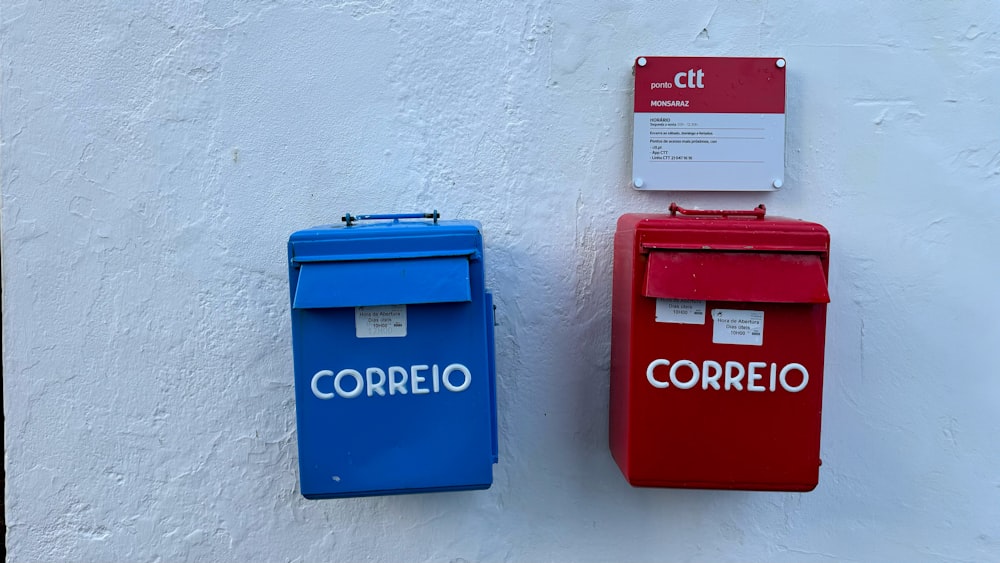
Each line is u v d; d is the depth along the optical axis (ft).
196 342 5.49
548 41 5.46
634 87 5.39
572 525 5.70
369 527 5.63
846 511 5.65
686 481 4.75
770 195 5.51
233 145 5.45
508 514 5.68
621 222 5.23
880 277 5.54
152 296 5.47
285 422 5.54
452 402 4.64
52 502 5.52
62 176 5.40
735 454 4.70
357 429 4.62
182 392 5.51
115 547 5.57
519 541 5.69
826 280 4.52
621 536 5.72
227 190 5.47
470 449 4.66
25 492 5.50
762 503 5.67
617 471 5.67
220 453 5.54
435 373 4.61
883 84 5.48
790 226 4.56
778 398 4.66
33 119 5.37
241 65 5.42
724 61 5.36
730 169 5.40
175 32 5.38
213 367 5.51
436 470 4.66
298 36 5.43
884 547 5.65
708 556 5.72
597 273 5.56
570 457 5.66
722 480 4.73
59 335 5.45
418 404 4.63
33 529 5.53
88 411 5.49
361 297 4.46
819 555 5.68
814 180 5.51
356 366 4.59
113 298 5.46
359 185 5.51
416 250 4.53
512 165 5.51
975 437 5.57
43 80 5.36
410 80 5.47
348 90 5.47
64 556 5.56
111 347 5.48
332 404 4.60
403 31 5.45
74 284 5.44
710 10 5.45
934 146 5.48
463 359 4.62
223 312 5.49
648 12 5.46
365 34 5.45
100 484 5.53
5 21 5.32
